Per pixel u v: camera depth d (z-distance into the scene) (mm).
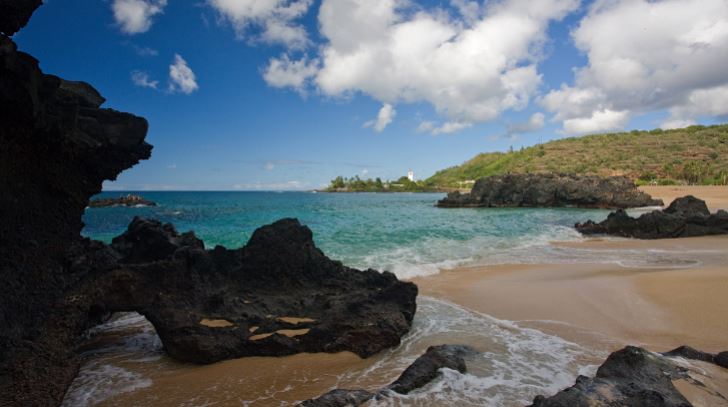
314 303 8984
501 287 12742
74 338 7109
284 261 9727
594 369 6652
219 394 6164
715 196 67125
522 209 59562
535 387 5914
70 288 7625
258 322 8180
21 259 6617
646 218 27594
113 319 9969
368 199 105000
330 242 21625
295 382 6527
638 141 171125
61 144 6926
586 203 61625
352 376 6727
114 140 8094
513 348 7652
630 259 18328
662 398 4520
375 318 8055
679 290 11484
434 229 28406
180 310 7898
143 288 8000
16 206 6508
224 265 9719
